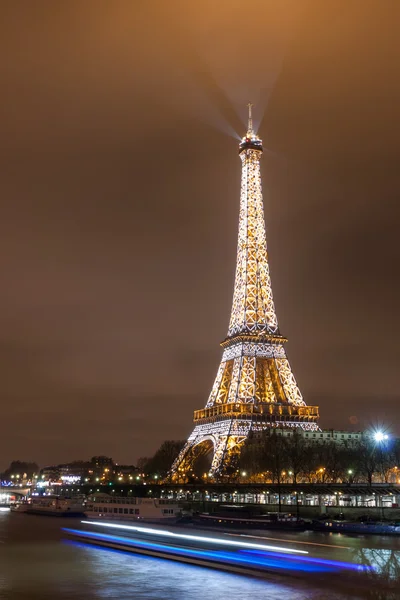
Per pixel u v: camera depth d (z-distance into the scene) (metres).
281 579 95.94
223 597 84.81
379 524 177.62
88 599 84.75
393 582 93.62
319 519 198.25
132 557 121.38
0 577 100.94
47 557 122.44
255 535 161.88
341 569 103.12
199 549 124.62
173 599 84.44
